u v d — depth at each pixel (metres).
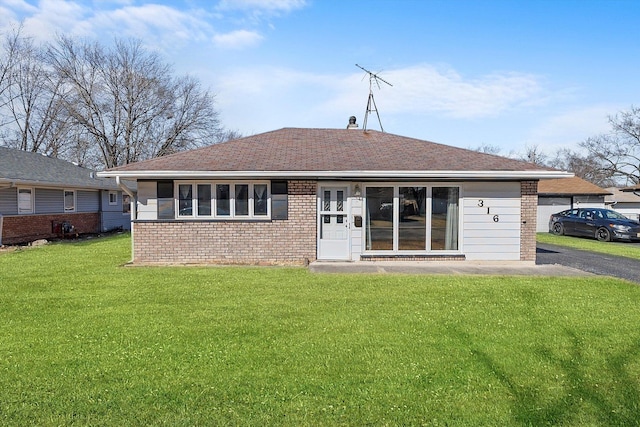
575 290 7.74
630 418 3.24
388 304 6.64
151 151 36.00
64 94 32.84
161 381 3.84
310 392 3.65
